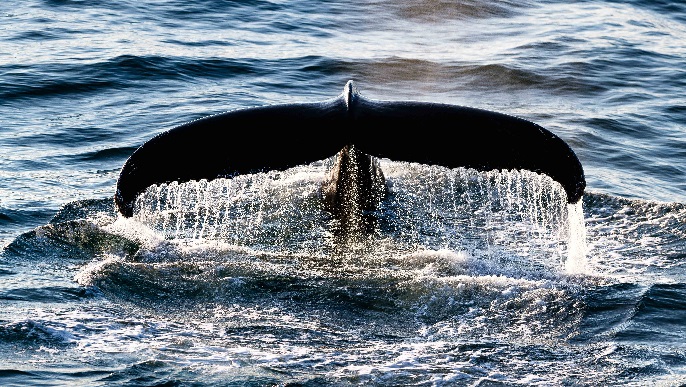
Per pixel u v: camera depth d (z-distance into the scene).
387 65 68.19
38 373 23.92
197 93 59.47
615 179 46.19
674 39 80.50
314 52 70.81
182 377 23.92
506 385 23.98
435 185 39.47
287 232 34.31
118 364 24.50
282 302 28.89
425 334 27.09
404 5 89.12
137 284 29.67
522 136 30.70
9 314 27.06
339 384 23.80
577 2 95.25
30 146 47.72
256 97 59.16
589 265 32.91
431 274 31.11
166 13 81.12
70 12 79.81
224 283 29.95
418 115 31.25
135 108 55.72
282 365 24.73
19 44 68.75
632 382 24.42
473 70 67.31
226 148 30.47
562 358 25.75
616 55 72.75
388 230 34.69
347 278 30.61
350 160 35.25
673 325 28.30
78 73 61.56
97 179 42.75
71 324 26.64
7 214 36.97
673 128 55.69
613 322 28.22
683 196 44.06
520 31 81.12
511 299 29.41
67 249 32.84
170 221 35.53
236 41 73.00
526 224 36.44
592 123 55.50
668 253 34.34
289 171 40.72
